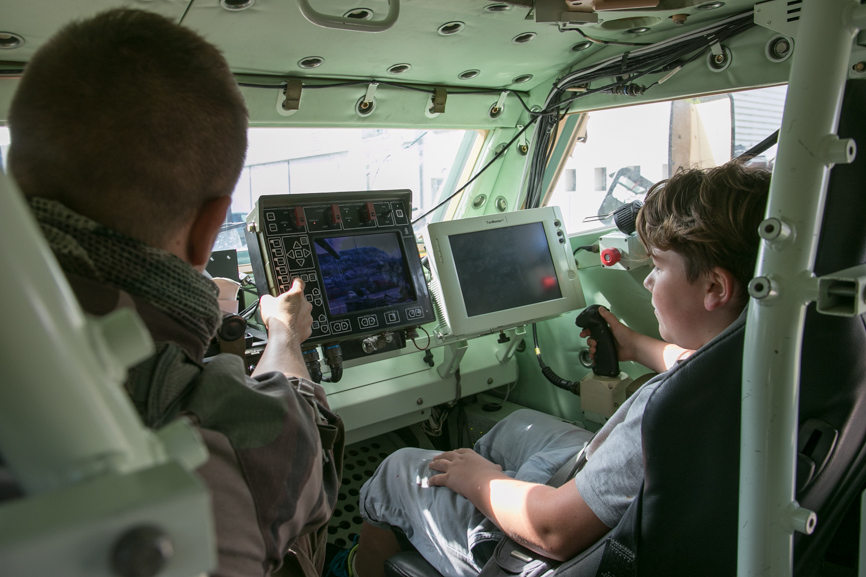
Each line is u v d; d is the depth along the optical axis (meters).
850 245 0.77
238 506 0.58
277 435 0.64
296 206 1.88
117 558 0.21
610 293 2.34
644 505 0.95
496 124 2.55
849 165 0.76
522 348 2.69
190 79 0.56
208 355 1.58
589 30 1.84
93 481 0.24
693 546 0.93
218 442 0.58
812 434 0.85
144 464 0.28
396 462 1.63
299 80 1.96
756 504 0.71
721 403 0.85
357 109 2.15
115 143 0.53
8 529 0.21
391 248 2.03
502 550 1.25
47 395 0.24
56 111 0.52
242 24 1.51
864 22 0.61
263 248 1.83
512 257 2.22
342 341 1.91
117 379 0.27
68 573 0.22
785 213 0.65
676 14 1.68
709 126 2.25
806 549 0.99
